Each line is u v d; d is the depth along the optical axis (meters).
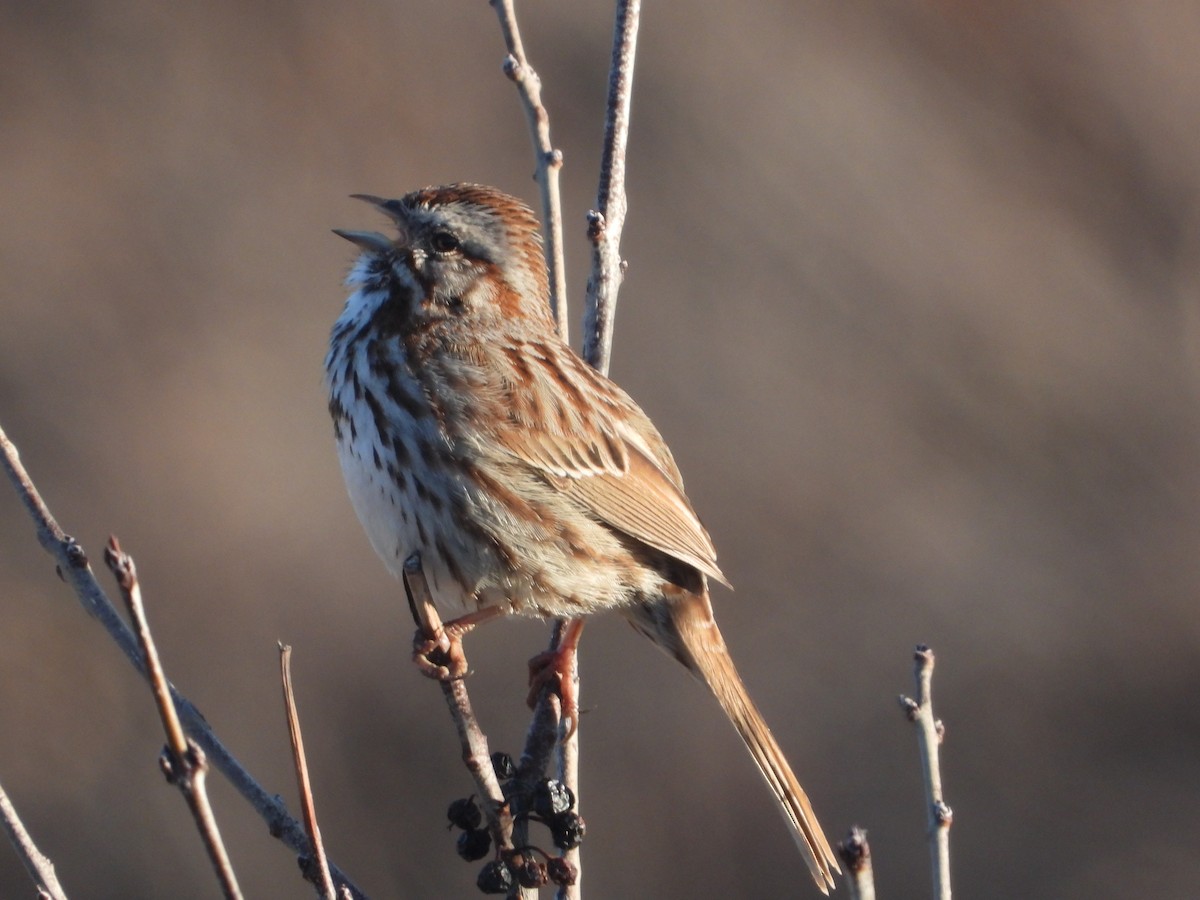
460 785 13.66
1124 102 19.20
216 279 17.36
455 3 19.09
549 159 7.29
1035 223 18.45
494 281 7.43
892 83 19.12
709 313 17.19
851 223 18.06
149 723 13.80
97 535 15.38
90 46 18.88
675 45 18.94
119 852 13.11
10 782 13.41
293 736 4.99
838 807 14.12
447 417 7.16
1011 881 13.98
